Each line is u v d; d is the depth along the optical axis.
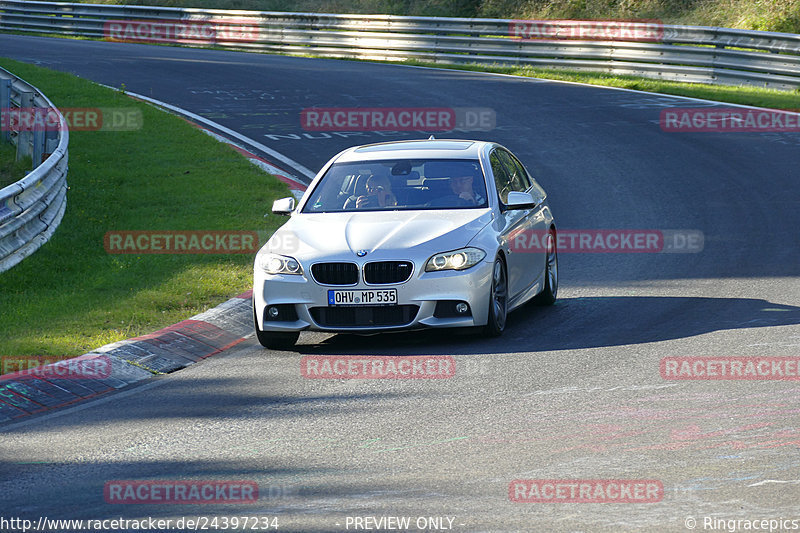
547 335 32.06
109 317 34.16
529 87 91.31
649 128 72.81
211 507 18.81
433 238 31.30
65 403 26.80
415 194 34.00
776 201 52.28
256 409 25.39
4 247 39.91
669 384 25.80
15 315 34.31
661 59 94.38
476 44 108.06
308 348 32.00
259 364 30.17
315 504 18.75
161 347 31.22
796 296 35.50
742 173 59.12
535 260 35.59
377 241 31.17
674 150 65.88
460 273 30.67
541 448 21.38
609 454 20.83
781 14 112.62
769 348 28.84
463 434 22.56
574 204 54.09
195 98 87.19
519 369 28.00
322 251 31.11
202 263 42.06
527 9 136.25
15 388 27.03
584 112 79.25
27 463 21.92
